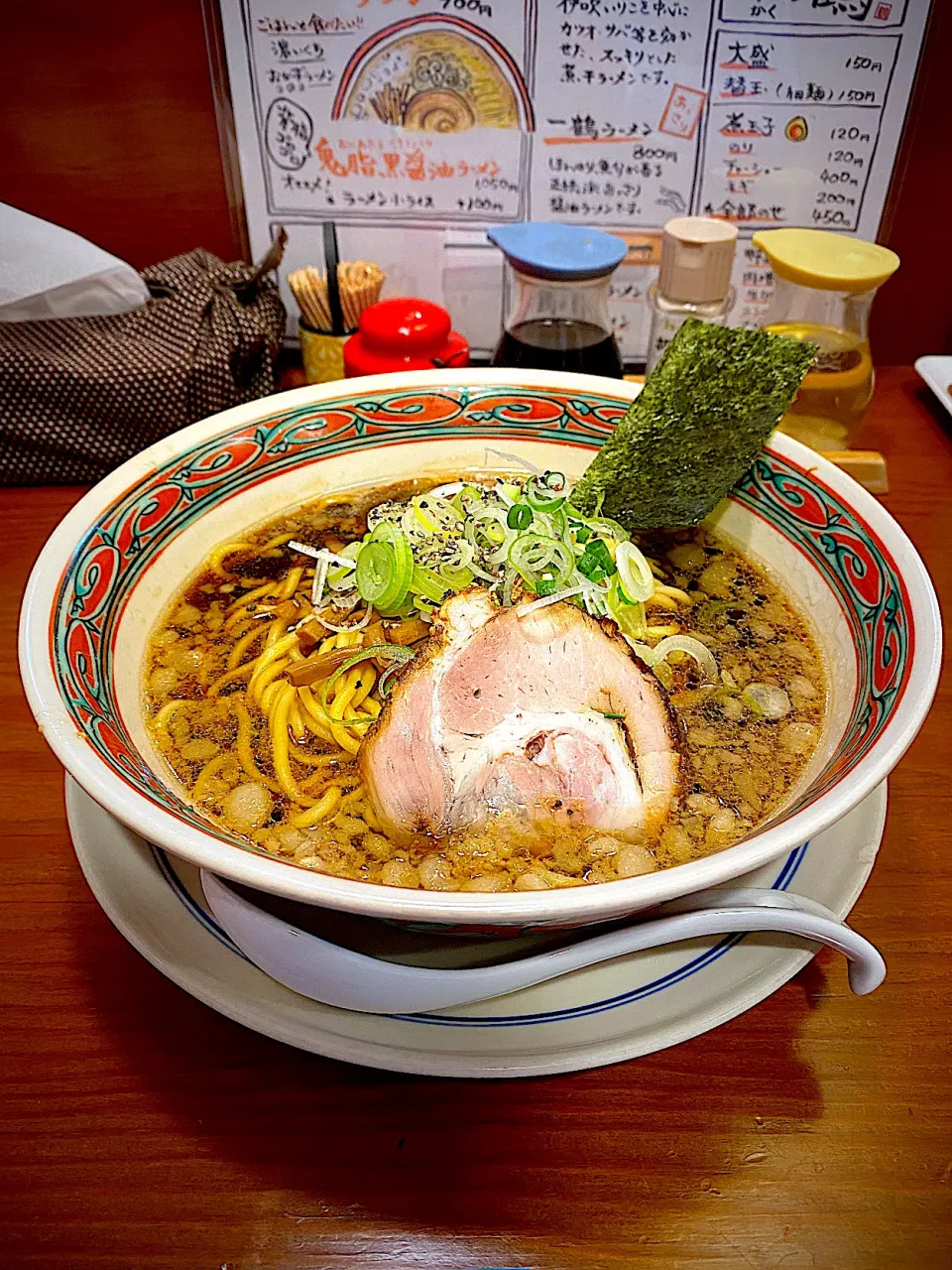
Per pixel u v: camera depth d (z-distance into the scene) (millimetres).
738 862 238
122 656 359
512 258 500
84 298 522
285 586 416
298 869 236
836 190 562
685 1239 254
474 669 342
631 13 502
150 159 556
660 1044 275
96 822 329
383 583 365
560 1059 270
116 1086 285
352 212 576
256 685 371
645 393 411
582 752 329
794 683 370
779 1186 264
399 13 506
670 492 418
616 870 309
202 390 518
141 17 504
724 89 526
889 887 339
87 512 360
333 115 540
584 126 541
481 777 328
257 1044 295
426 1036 277
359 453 464
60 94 529
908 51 508
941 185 559
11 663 430
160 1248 251
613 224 578
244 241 589
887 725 282
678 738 332
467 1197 262
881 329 623
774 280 596
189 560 417
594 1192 263
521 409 463
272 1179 266
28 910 332
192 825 252
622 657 339
